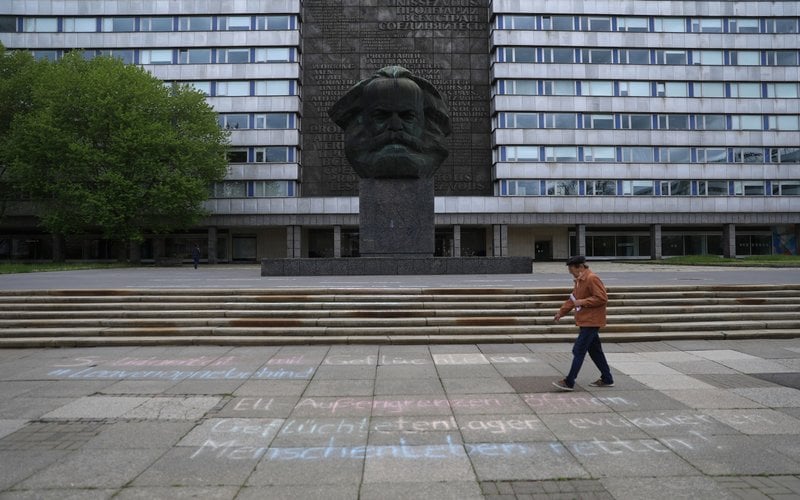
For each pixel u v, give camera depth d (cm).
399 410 600
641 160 5022
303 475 425
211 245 4931
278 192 4900
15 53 4231
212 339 1032
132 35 4919
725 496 383
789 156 5066
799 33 5066
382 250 2289
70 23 4916
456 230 4903
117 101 3762
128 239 4188
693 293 1301
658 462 446
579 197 4944
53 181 3909
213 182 4869
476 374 775
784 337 1072
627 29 5050
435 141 2333
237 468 439
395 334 1082
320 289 1307
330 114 2380
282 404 627
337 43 4978
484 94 5028
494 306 1223
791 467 434
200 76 4919
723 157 5050
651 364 836
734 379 736
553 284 1532
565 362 858
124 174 3788
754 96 5069
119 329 1081
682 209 4997
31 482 413
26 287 1492
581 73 4991
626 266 3222
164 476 423
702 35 5066
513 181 4928
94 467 441
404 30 4994
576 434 517
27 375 782
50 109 3678
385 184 2295
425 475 424
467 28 5034
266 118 4912
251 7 4916
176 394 672
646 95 5044
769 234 5397
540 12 4972
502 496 387
